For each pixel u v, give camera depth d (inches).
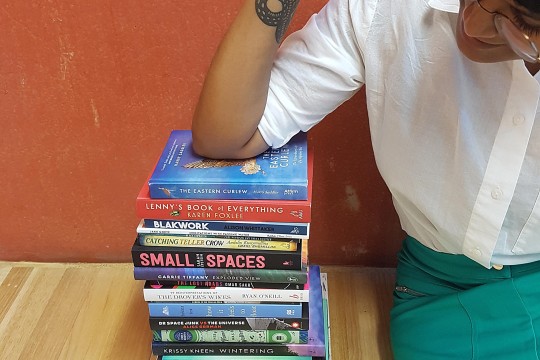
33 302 47.6
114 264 51.8
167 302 34.5
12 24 40.2
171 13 39.6
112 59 41.5
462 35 25.8
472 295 35.6
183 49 40.9
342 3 31.7
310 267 42.5
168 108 43.5
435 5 27.9
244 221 31.7
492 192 30.3
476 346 34.7
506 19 22.7
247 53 30.0
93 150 45.7
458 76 29.0
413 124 31.5
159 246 32.8
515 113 28.0
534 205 30.6
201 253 32.7
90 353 43.0
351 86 32.8
